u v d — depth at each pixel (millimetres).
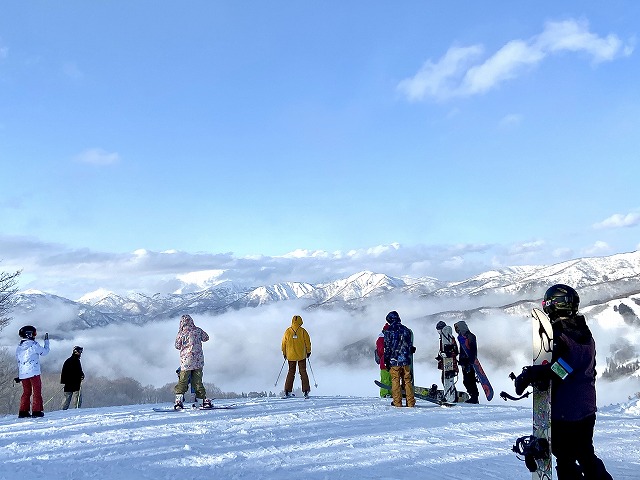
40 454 7074
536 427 4082
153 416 10641
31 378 11641
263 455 6773
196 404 12383
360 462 6336
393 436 8055
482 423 9297
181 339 12164
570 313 4168
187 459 6598
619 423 9508
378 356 14703
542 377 3973
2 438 8367
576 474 4078
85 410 12766
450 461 6367
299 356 14367
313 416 10273
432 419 9812
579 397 4039
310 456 6695
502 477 5637
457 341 13906
